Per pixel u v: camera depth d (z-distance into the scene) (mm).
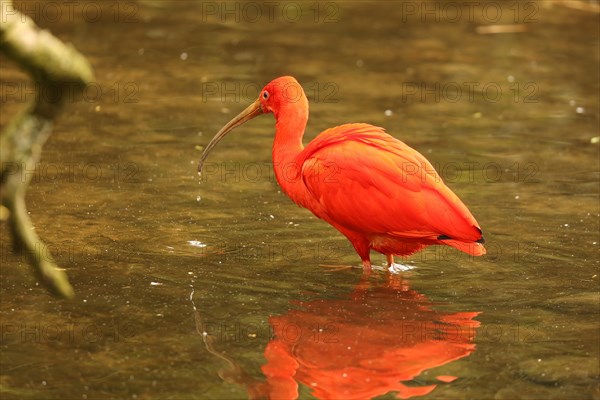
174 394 7891
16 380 8070
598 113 17203
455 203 10172
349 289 10344
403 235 10383
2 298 9711
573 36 22609
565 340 9062
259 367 8438
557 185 13664
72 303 9672
